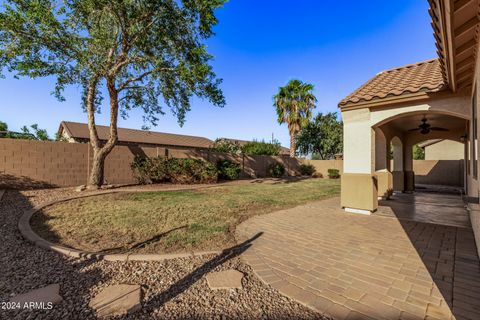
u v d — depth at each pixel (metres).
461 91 5.06
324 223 5.38
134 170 11.41
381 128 8.08
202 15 9.09
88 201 7.23
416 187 12.76
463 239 4.20
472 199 3.43
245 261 3.34
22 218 5.10
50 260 3.30
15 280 2.75
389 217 5.89
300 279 2.80
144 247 3.85
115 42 8.27
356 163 6.55
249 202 7.98
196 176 13.05
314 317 2.13
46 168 9.12
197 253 3.54
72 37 7.09
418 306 2.26
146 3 8.19
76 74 8.46
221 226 5.06
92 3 7.11
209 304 2.33
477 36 2.98
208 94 10.19
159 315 2.16
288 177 20.20
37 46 7.28
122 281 2.76
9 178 8.39
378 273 2.94
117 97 9.62
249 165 18.36
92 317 2.12
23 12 6.78
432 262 3.25
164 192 9.62
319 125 25.94
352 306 2.27
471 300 2.34
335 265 3.18
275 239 4.29
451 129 9.53
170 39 9.04
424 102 5.61
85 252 3.49
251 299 2.42
